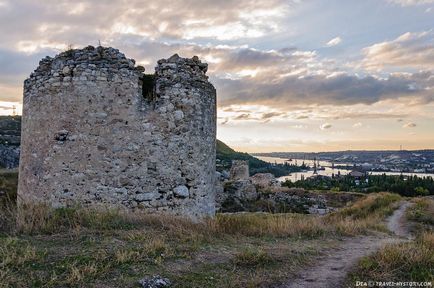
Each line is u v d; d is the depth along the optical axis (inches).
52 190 396.8
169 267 240.7
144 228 334.6
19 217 314.0
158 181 413.1
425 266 259.6
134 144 405.4
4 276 200.7
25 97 448.8
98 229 314.8
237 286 218.4
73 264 223.1
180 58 441.1
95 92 397.7
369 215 954.1
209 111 469.7
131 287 203.5
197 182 439.5
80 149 394.9
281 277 241.4
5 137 2738.7
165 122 420.8
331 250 346.9
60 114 399.2
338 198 1392.7
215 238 344.5
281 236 402.0
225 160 4131.4
